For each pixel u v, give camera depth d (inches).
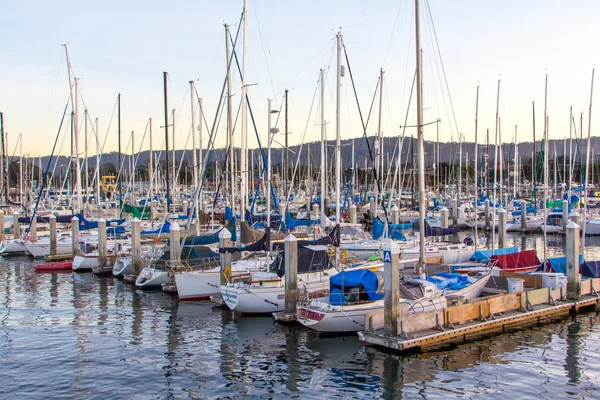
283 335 918.4
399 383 714.8
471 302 932.0
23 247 1914.4
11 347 869.8
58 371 767.1
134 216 1876.2
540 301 1002.7
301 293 1019.9
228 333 936.3
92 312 1091.3
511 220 2471.7
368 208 2711.6
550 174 3494.1
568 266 1044.5
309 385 714.8
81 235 1862.7
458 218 2568.9
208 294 1184.2
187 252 1322.6
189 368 776.9
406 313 886.4
